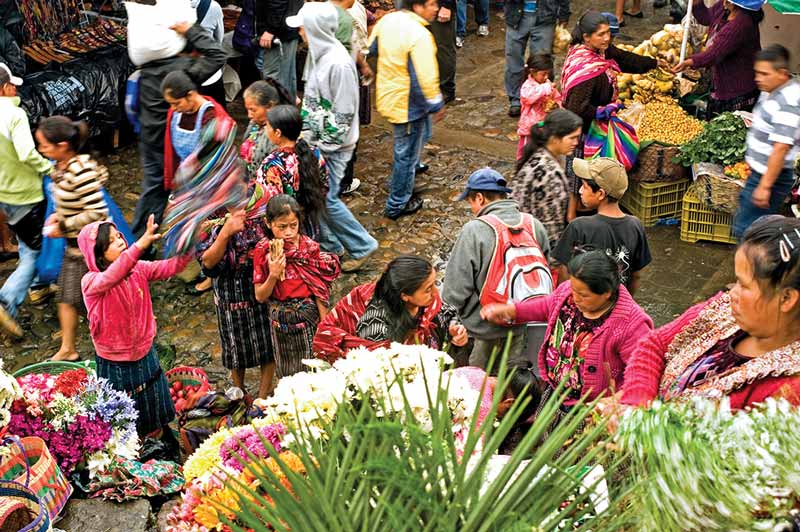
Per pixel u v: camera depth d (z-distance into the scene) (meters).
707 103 8.02
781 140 5.62
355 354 2.12
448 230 7.38
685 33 7.74
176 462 4.71
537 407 3.88
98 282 4.27
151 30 6.25
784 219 1.92
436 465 1.52
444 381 2.02
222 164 5.02
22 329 6.26
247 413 4.57
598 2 12.46
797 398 1.80
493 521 1.48
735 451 1.47
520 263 4.60
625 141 6.88
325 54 6.39
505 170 8.31
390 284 3.80
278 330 4.95
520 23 8.93
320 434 1.78
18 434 3.75
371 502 1.53
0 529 2.86
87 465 3.88
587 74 6.64
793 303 1.87
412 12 6.82
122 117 8.70
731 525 1.46
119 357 4.50
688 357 2.19
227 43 9.45
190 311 6.42
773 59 5.60
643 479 1.51
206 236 4.88
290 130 5.40
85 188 5.38
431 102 6.93
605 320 3.66
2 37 7.68
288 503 1.52
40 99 7.84
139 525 3.56
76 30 8.95
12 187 5.90
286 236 4.72
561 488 1.52
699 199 6.79
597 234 4.71
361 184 8.12
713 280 6.61
